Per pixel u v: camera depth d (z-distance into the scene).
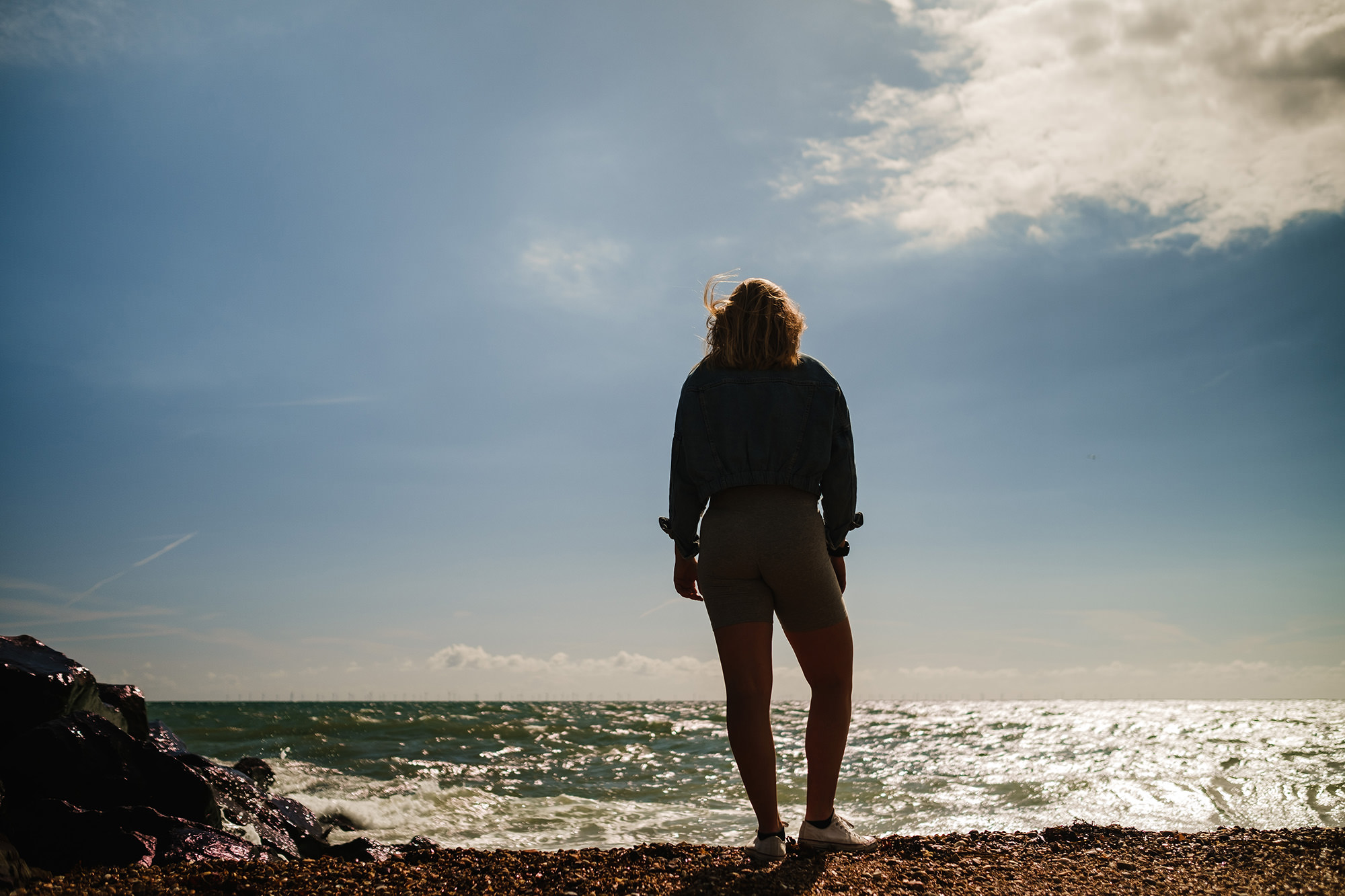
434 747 17.53
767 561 2.29
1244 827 5.99
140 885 2.11
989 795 8.45
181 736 19.50
